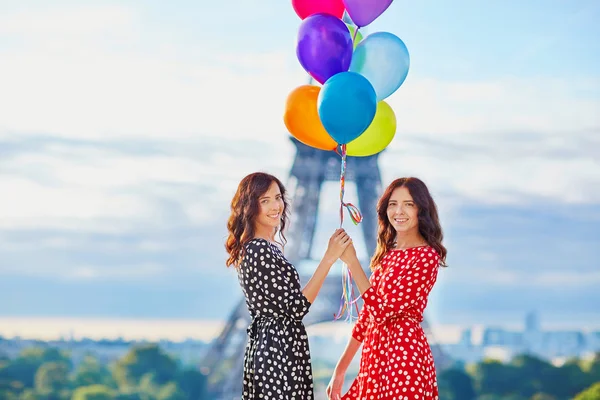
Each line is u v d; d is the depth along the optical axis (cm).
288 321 897
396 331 902
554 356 11300
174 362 10262
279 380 879
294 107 984
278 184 931
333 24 959
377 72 969
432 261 909
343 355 973
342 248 930
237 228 912
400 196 938
